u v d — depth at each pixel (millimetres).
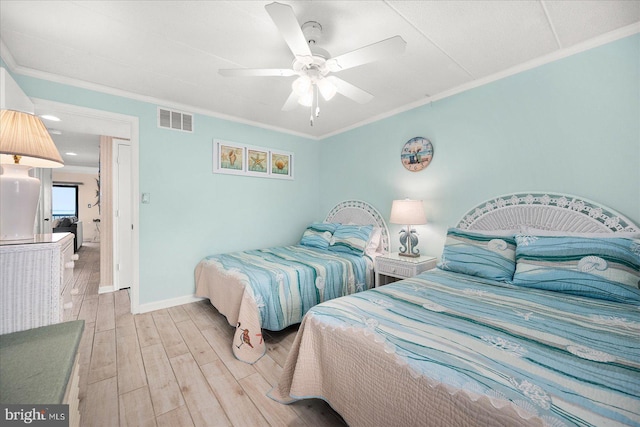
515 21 1713
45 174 4824
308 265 2594
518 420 698
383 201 3412
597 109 1912
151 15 1637
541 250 1790
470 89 2566
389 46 1461
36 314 1071
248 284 2139
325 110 3250
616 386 777
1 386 687
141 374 1799
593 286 1521
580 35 1855
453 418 810
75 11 1594
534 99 2191
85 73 2330
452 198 2723
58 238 1327
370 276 3020
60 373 754
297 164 4156
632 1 1537
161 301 2938
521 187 2266
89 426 1374
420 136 2986
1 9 1562
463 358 938
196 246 3176
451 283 1854
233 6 1567
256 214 3707
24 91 2234
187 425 1392
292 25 1363
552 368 871
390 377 1001
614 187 1851
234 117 3463
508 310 1358
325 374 1318
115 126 2920
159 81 2490
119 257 3639
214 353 2062
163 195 2947
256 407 1515
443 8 1598
